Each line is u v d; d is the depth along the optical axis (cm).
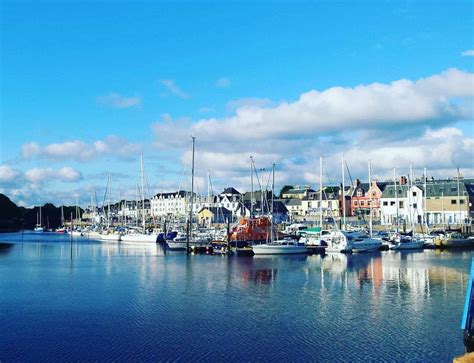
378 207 17288
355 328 3675
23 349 3228
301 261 8125
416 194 15425
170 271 6881
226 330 3647
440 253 9550
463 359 2392
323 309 4297
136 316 4088
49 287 5569
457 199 14675
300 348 3219
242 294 5019
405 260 8169
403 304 4472
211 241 10106
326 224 13875
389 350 3161
